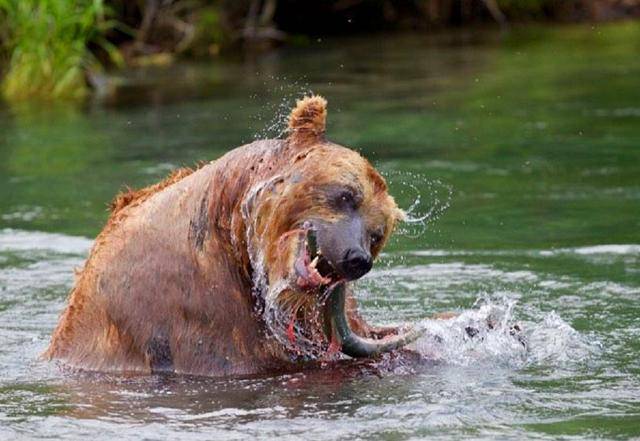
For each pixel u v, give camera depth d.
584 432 7.75
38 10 27.02
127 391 8.76
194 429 7.95
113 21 29.56
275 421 8.05
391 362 9.35
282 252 8.59
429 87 26.50
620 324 10.46
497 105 23.81
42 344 10.27
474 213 15.09
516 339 9.84
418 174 17.50
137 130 21.89
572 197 15.85
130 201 9.68
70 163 18.94
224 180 9.01
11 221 15.20
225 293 8.94
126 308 9.16
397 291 11.74
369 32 39.94
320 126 8.93
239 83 27.94
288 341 9.06
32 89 26.94
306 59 32.47
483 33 39.06
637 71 28.16
